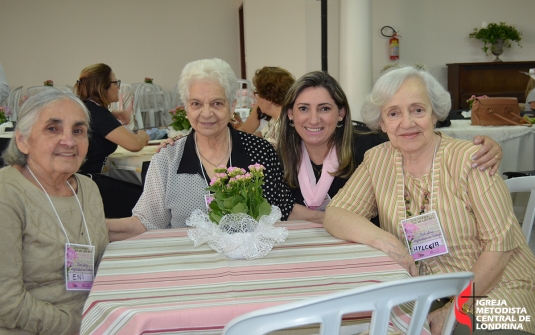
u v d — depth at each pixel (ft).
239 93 20.98
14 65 31.83
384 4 28.71
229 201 4.67
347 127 6.99
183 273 4.34
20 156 5.03
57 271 4.92
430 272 5.35
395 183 5.63
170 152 6.67
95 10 32.60
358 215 5.49
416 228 5.24
